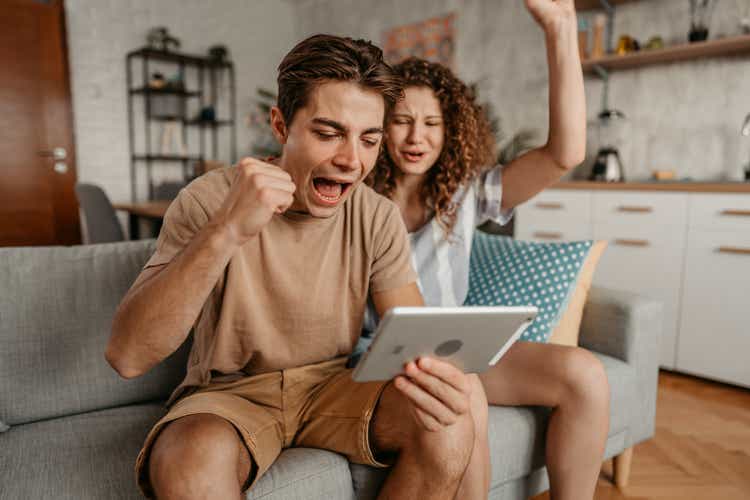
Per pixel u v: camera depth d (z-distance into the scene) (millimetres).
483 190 1401
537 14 1169
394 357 758
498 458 1141
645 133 3254
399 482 917
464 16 4258
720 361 2473
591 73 3455
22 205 4344
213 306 982
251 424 879
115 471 936
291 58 892
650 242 2684
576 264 1464
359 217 1057
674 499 1523
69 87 4480
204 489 739
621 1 3234
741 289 2389
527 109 3898
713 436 1938
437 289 1344
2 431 1090
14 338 1137
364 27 5188
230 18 5598
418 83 1299
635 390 1473
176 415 842
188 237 909
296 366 1033
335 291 1024
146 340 795
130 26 4996
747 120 2643
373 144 920
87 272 1235
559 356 1165
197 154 5492
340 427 979
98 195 3041
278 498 884
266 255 971
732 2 2855
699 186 2486
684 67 3064
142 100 5129
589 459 1140
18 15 4191
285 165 940
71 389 1173
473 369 895
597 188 2859
